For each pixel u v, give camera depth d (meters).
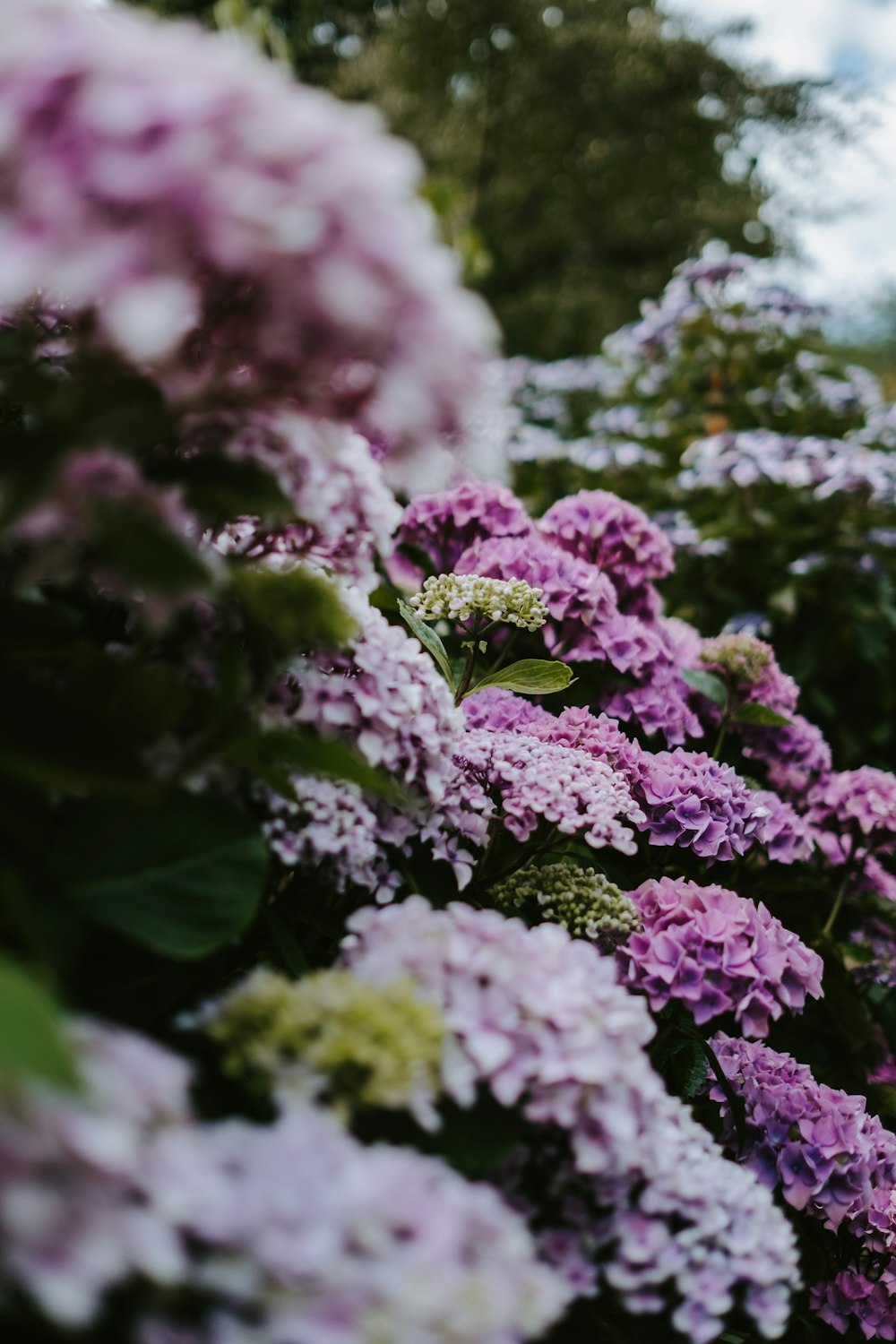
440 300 0.93
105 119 0.80
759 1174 1.35
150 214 0.83
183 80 0.84
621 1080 1.05
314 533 1.20
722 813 1.48
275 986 1.02
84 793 1.03
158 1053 0.91
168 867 1.04
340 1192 0.86
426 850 1.31
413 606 1.50
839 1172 1.35
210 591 1.04
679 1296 1.09
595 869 1.47
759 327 3.17
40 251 0.83
